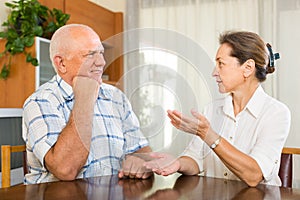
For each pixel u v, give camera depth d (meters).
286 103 2.83
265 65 1.19
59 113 1.10
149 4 3.23
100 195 0.77
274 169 1.08
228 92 1.21
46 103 1.11
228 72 1.15
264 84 2.85
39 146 1.03
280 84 2.84
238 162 0.98
